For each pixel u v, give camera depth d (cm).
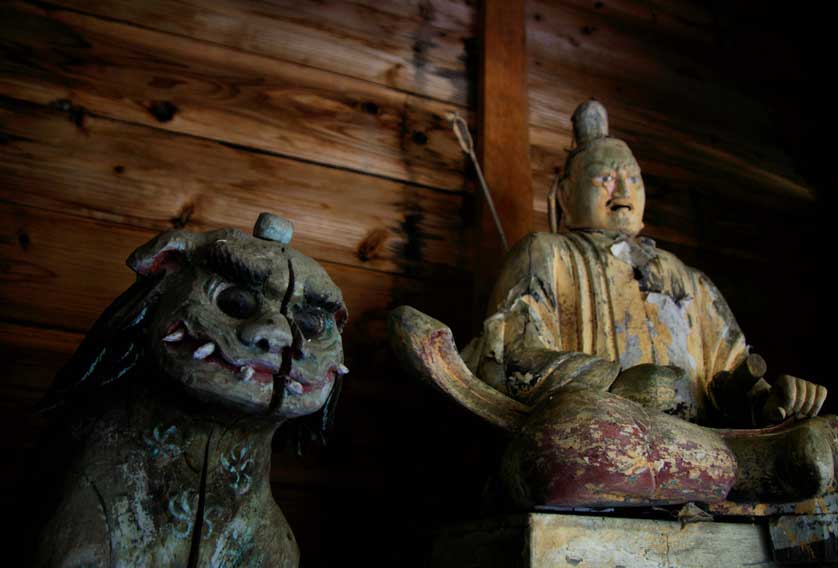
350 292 261
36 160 237
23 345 215
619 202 246
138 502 129
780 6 413
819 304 352
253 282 137
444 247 284
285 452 230
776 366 328
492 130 298
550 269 221
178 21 274
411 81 307
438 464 247
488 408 175
